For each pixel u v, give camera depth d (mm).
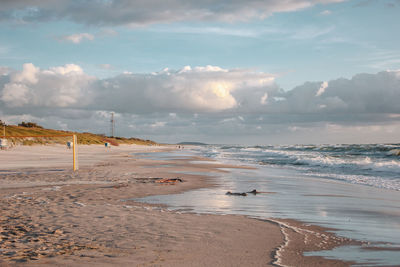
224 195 10156
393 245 4910
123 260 3965
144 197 9531
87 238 4984
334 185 13070
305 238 5234
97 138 92875
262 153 51406
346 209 8117
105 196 9539
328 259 4176
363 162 23672
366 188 12258
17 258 4004
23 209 7375
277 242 4934
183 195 10031
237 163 27625
